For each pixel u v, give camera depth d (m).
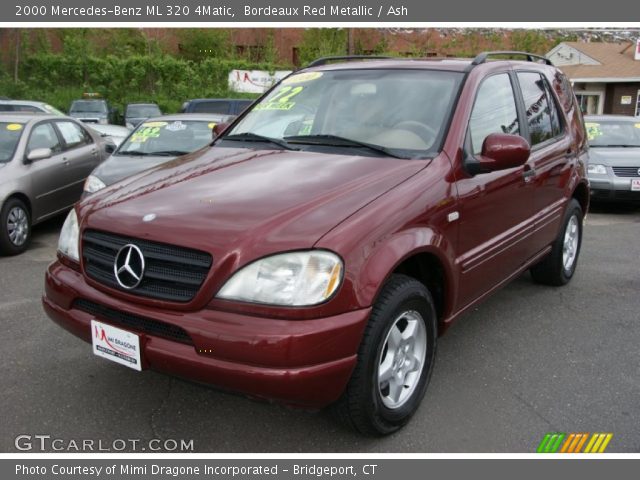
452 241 3.25
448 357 3.97
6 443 2.96
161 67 33.53
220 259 2.55
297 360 2.46
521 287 5.45
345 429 3.11
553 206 4.72
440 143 3.39
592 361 3.95
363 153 3.43
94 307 2.92
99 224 2.91
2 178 6.53
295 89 4.20
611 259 6.50
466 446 3.00
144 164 6.91
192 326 2.55
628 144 10.14
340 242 2.59
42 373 3.64
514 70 4.40
